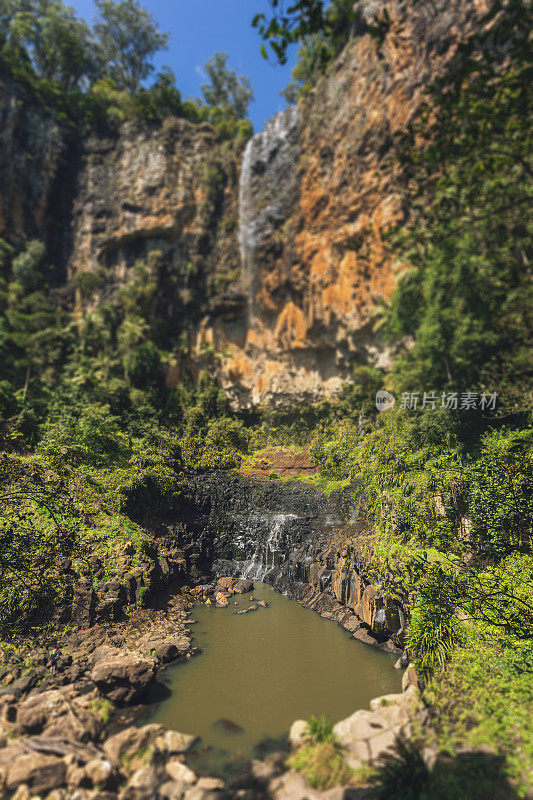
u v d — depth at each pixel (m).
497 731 5.19
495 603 7.35
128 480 16.36
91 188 38.78
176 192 37.03
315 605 12.52
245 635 10.69
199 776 5.70
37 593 10.27
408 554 9.27
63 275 37.84
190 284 36.03
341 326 28.00
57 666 8.62
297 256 30.39
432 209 4.52
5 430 19.83
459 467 10.44
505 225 4.41
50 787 5.20
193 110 44.56
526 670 6.20
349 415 25.30
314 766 5.36
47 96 39.72
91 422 22.23
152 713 7.40
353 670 8.91
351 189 25.97
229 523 17.77
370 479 14.17
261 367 34.47
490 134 3.85
